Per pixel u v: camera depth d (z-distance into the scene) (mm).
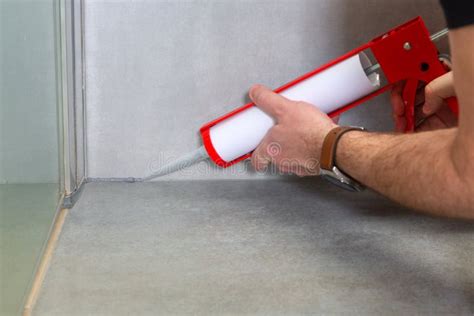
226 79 1326
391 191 804
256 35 1311
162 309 864
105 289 919
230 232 1133
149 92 1318
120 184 1351
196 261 1017
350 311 865
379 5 1316
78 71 1274
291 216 1209
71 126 1227
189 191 1328
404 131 1233
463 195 710
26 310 850
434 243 1093
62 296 897
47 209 1059
